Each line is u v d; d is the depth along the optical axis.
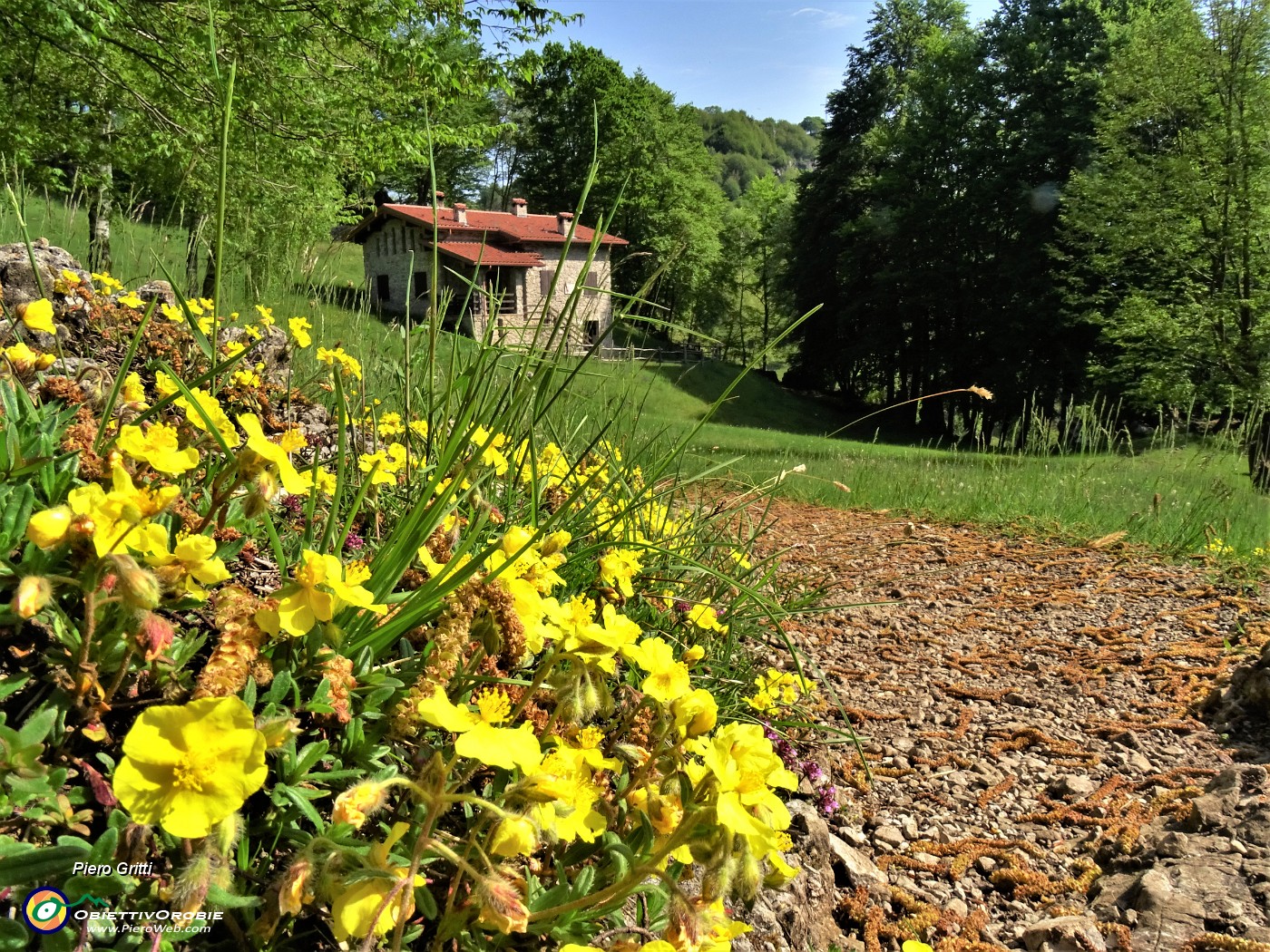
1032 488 9.09
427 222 22.44
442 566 1.71
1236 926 2.25
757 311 59.66
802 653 4.05
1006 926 2.54
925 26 42.53
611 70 42.00
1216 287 21.50
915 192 36.81
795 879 2.30
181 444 1.74
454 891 1.11
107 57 8.44
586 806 1.23
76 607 1.20
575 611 1.48
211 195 4.70
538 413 2.04
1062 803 3.25
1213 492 8.36
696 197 46.56
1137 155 22.72
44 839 1.05
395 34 9.86
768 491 3.73
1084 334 30.86
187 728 0.86
